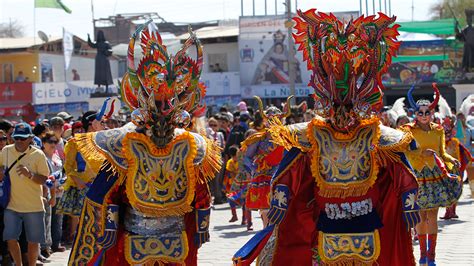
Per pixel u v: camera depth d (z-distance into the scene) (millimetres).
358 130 6602
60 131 12883
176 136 6629
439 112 16984
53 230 12414
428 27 42969
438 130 10430
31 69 51969
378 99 6742
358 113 6605
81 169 8258
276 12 45625
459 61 43031
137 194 6477
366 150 6578
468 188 21547
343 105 6566
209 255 11633
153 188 6492
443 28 42875
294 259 6848
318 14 6719
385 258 6820
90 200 6535
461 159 13383
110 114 9328
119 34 56125
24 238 11047
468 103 22516
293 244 6848
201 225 6746
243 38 45719
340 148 6566
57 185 11617
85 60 53250
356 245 6574
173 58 6645
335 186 6566
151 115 6492
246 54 45750
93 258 6543
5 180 10258
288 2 35906
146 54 6586
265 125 11047
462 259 10625
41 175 10289
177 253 6590
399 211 6816
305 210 6812
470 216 15586
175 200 6539
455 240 12461
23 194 10258
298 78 45281
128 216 6613
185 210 6547
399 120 12945
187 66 6676
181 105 6621
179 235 6625
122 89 6707
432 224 10023
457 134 21094
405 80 43562
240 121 19516
